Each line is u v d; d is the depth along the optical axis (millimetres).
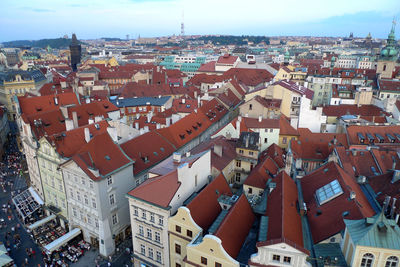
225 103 123375
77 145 69750
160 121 100312
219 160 66875
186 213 46344
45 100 98500
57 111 84875
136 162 69500
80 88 143750
